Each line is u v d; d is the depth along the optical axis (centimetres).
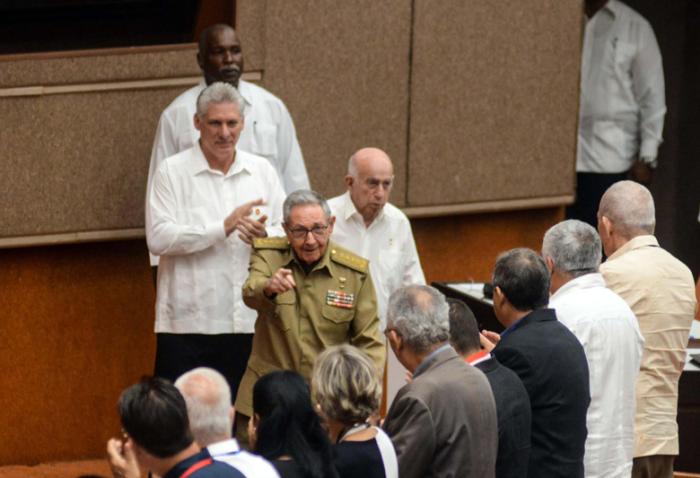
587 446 1023
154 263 1390
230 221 1256
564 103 1697
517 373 958
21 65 1412
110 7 1513
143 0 1526
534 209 1727
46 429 1495
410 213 1638
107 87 1454
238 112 1284
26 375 1481
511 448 920
